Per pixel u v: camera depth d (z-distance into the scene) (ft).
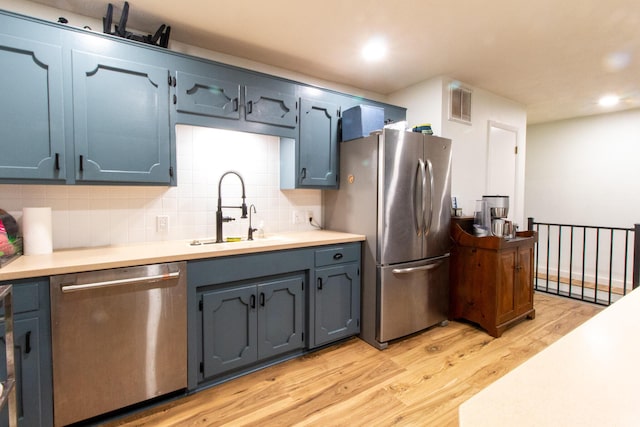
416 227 8.87
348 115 9.19
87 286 5.08
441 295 9.64
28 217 5.84
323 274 8.00
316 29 7.51
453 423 5.59
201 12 6.77
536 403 1.71
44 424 4.91
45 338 4.87
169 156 6.75
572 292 14.02
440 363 7.59
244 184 8.83
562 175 16.46
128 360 5.55
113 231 7.15
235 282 6.72
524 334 9.18
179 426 5.51
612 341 2.48
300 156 8.70
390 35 7.78
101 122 6.00
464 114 11.13
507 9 6.70
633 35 7.77
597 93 12.17
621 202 14.70
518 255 9.62
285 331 7.48
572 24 7.29
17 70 5.29
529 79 10.73
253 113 7.77
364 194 8.73
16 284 4.64
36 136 5.46
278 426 5.53
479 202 10.36
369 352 8.15
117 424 5.53
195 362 6.24
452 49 8.55
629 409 1.64
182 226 7.97
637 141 14.23
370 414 5.83
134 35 6.63
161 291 5.80
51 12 6.52
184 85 6.84
